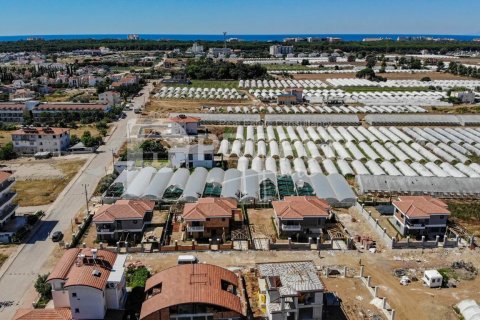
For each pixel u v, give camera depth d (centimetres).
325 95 19562
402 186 8738
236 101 18538
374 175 9031
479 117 14950
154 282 4856
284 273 4919
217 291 4622
